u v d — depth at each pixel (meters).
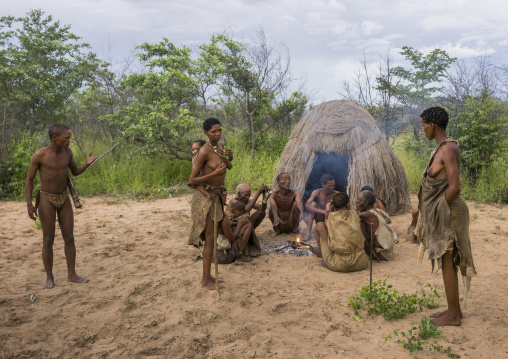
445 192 3.34
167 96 12.34
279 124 15.09
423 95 17.19
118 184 10.61
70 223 4.66
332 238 4.97
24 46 11.74
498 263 5.15
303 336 3.45
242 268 5.19
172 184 11.21
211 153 4.36
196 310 3.92
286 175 6.42
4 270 5.06
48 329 3.59
